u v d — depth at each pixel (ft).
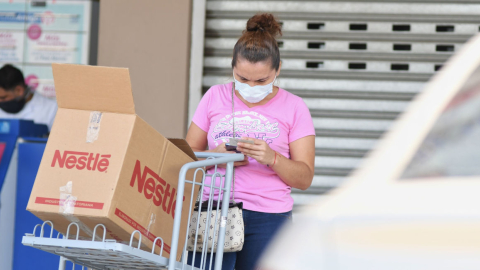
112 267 27.53
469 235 12.33
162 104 52.16
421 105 14.40
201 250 28.17
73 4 57.52
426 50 52.70
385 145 14.26
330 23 53.31
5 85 57.31
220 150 29.32
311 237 14.01
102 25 52.80
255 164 29.94
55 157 24.31
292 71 53.36
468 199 12.69
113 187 23.30
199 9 53.01
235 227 28.02
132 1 52.75
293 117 30.40
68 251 24.63
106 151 23.95
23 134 45.09
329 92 53.16
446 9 52.54
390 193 13.43
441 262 12.28
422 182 13.26
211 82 53.47
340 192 14.24
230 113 30.66
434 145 13.60
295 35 53.47
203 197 29.94
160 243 25.39
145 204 24.63
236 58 28.81
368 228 13.25
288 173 28.68
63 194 23.71
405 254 12.63
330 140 52.85
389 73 52.85
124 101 23.99
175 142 26.48
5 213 42.83
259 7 53.67
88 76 23.90
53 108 57.88
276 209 29.58
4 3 57.77
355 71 53.06
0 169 43.19
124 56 52.49
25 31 57.88
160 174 25.35
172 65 52.34
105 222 23.49
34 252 43.27
